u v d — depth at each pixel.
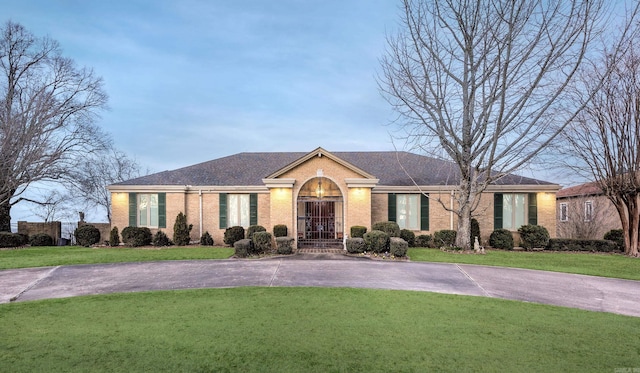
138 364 5.04
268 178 17.33
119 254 15.96
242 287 9.78
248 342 5.86
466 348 5.70
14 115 20.12
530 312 7.71
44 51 25.19
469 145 16.98
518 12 14.49
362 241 15.80
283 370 4.88
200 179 21.47
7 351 5.49
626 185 16.75
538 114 15.73
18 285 10.16
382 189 20.02
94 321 6.94
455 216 19.84
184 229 19.48
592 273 12.12
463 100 17.12
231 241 18.58
